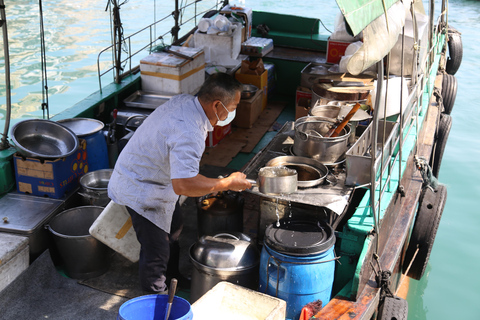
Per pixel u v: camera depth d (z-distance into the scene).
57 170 3.79
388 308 3.26
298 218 3.18
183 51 5.74
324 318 2.74
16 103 9.42
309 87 6.15
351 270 3.11
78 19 15.06
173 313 2.33
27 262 3.44
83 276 3.57
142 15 14.93
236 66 6.59
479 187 6.54
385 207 3.25
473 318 4.29
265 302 2.63
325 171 3.33
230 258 2.99
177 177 2.63
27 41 12.88
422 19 5.29
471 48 12.99
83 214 3.77
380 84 2.61
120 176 2.97
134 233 3.43
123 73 5.74
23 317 3.18
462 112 9.09
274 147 3.88
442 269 4.99
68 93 9.95
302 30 7.93
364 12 2.03
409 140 4.39
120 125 5.04
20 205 3.76
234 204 3.61
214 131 5.69
